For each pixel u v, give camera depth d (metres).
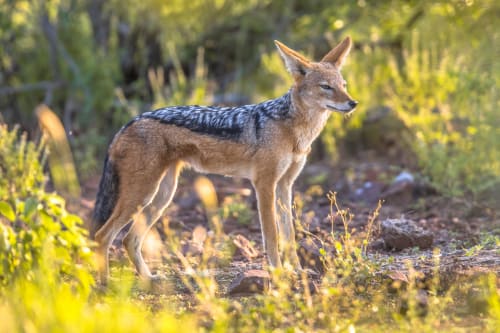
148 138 10.38
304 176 17.84
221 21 24.89
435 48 18.92
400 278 8.70
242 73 24.31
